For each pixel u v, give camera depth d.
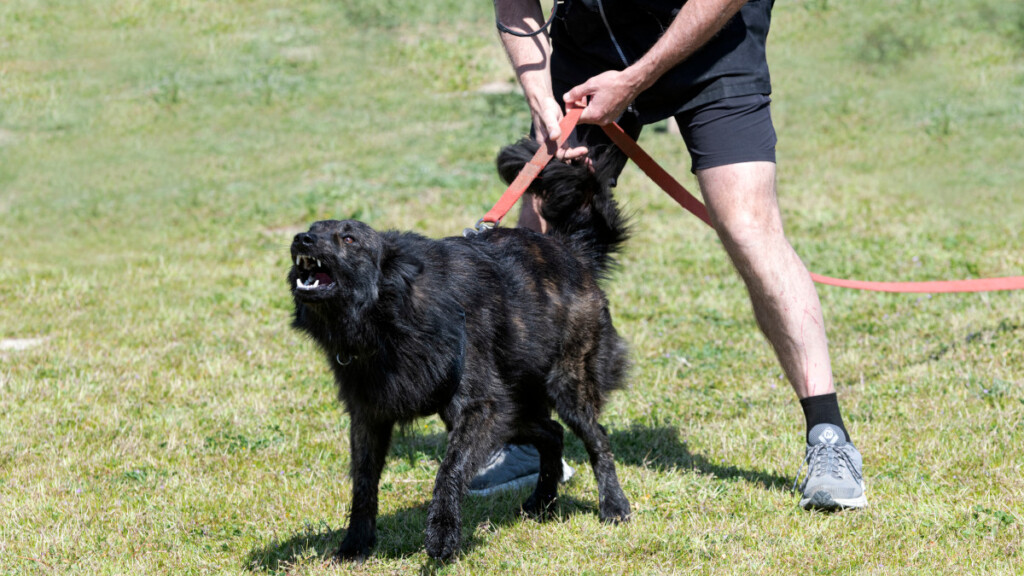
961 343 7.98
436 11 26.97
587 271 5.20
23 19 26.20
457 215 14.49
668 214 14.63
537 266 4.85
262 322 9.94
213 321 10.02
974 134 17.83
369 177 16.64
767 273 5.05
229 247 13.55
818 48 23.19
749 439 6.23
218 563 4.62
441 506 4.26
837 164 16.89
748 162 5.02
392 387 4.27
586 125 5.56
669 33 4.84
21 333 9.63
